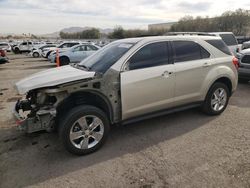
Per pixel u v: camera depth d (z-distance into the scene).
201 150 3.85
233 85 5.43
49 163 3.62
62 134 3.61
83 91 3.73
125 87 3.97
